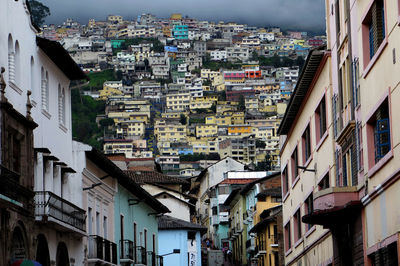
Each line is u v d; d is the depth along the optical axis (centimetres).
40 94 3641
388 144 2825
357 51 3167
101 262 4497
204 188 13812
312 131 4334
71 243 4069
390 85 2694
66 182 4078
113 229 5094
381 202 2836
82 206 4269
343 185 3519
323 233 4031
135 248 5684
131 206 5762
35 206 3394
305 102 4522
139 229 6056
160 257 6788
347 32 3331
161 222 8044
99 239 4497
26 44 3431
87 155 4362
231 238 11169
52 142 3819
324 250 4062
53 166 3847
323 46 3906
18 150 3284
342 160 3538
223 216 12044
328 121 3838
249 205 9562
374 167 2898
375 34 2891
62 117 4106
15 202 3002
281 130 5303
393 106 2664
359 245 3183
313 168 4319
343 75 3484
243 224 9875
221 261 10944
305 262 4731
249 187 9188
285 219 5641
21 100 3331
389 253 2739
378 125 2864
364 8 3031
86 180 4384
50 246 3666
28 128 3334
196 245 8288
